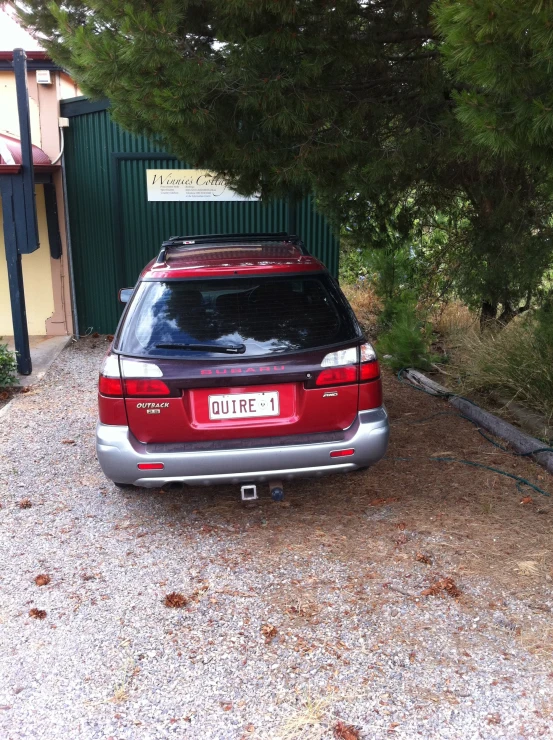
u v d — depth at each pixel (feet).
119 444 12.45
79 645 10.29
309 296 13.10
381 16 17.06
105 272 34.09
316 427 12.79
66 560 12.78
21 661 9.95
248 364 12.34
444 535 13.32
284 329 12.68
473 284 24.67
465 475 16.20
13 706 9.07
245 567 12.37
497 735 8.40
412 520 13.98
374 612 10.91
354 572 12.09
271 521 14.16
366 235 26.96
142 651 10.13
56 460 17.92
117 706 9.05
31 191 25.27
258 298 12.89
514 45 9.95
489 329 25.18
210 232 34.06
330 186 19.49
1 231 32.65
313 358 12.52
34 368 27.76
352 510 14.56
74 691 9.34
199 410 12.53
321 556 12.67
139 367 12.32
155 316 12.67
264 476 12.71
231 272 12.98
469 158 16.67
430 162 19.17
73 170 32.81
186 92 14.93
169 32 14.49
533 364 20.36
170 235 33.88
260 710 8.92
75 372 27.58
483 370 22.02
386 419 13.21
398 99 18.49
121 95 15.97
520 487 15.47
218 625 10.70
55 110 31.45
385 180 18.42
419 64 17.78
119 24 14.85
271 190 19.83
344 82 17.76
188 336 12.48
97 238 33.71
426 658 9.82
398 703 8.96
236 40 15.66
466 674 9.48
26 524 14.29
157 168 33.06
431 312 31.07
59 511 14.89
